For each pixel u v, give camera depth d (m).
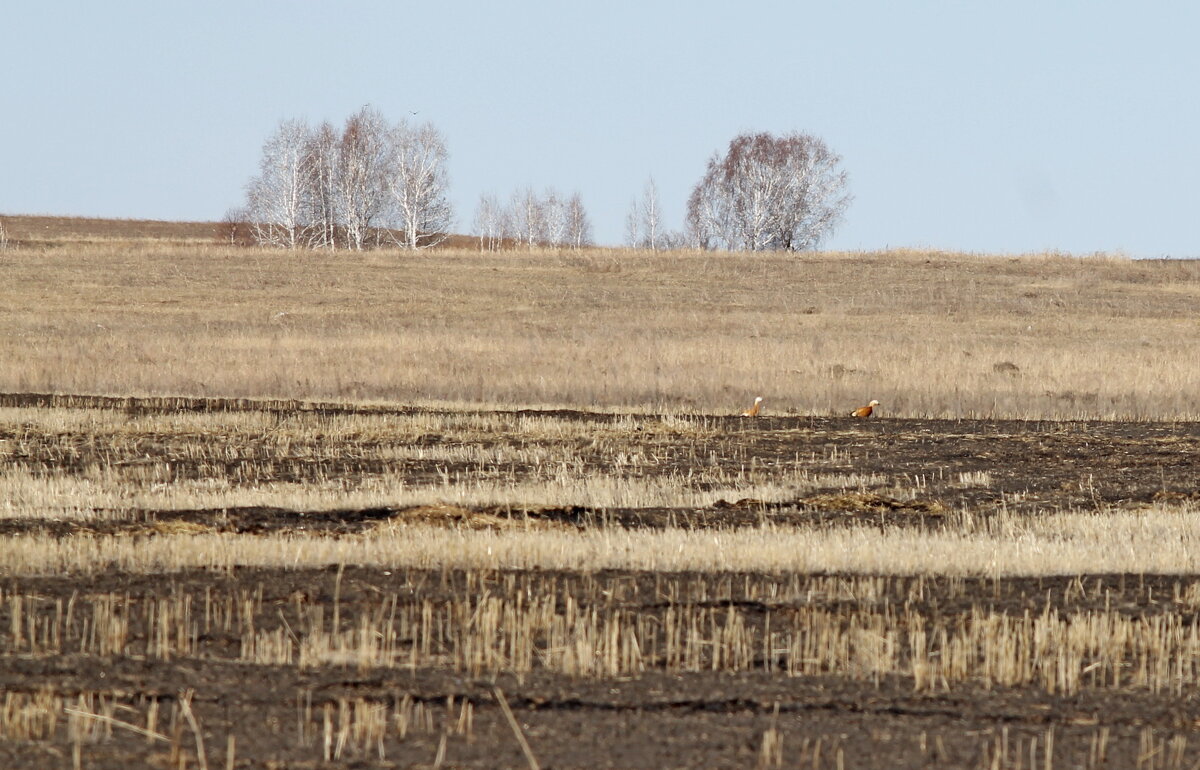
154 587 47.41
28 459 81.50
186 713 34.22
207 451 85.81
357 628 42.81
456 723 34.00
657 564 52.00
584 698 36.00
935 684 37.72
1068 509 67.88
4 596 45.69
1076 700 36.44
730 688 37.06
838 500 68.06
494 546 53.72
